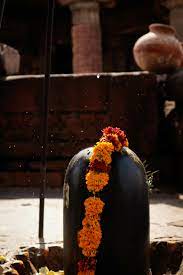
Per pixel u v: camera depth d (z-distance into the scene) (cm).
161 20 2228
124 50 2434
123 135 352
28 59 2480
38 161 1000
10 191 897
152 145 976
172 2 1700
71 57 2570
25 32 2467
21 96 1009
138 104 976
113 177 328
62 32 2486
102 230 326
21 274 373
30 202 727
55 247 422
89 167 333
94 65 1783
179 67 1063
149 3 2281
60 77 990
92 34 1784
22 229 506
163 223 543
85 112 986
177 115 965
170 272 430
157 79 1039
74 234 337
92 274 328
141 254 340
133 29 2348
